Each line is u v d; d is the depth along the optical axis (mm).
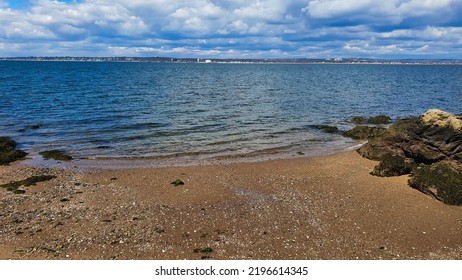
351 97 51969
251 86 68375
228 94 52906
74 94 48219
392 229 12555
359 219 13242
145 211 13680
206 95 50875
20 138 24969
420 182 15867
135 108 37531
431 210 14031
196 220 12961
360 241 11758
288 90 61000
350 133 27969
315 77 104812
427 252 11250
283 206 14305
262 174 18484
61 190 15891
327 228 12547
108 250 10961
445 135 17922
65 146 23297
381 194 15625
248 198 15156
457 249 11461
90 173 18375
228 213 13586
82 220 12867
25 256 10523
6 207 13930
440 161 17875
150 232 12023
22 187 16125
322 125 31156
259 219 13125
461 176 15648
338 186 16656
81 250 10930
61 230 12117
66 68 142125
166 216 13242
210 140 25516
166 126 29359
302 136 27656
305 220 13094
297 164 20422
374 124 32969
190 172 18672
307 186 16656
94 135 26062
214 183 17016
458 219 13336
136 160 20750
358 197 15297
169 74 110438
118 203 14484
